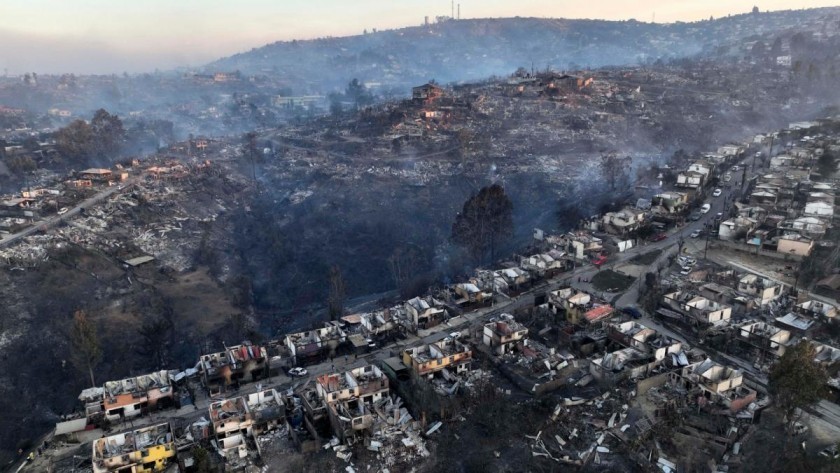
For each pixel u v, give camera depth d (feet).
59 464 272.92
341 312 453.17
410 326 383.65
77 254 526.57
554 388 307.58
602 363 315.99
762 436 259.80
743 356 327.67
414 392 304.71
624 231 508.94
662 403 286.05
